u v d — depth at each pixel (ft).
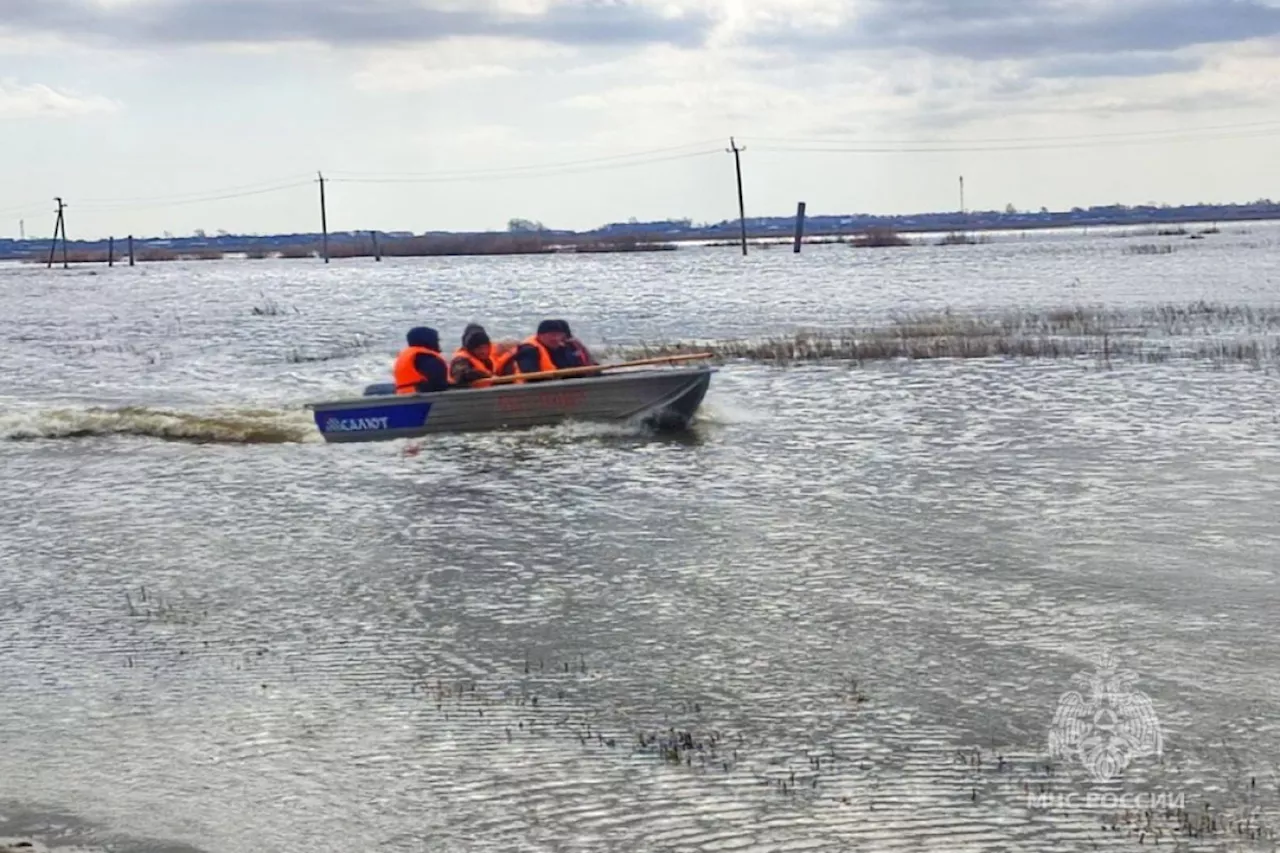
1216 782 30.63
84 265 514.68
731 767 31.94
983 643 39.73
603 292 211.41
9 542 54.75
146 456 72.79
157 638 42.16
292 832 29.43
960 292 184.14
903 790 30.55
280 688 37.63
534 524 55.21
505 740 33.76
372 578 48.16
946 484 59.72
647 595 45.27
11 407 90.94
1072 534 51.01
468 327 77.71
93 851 28.81
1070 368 93.04
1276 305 140.77
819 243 528.63
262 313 183.93
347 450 72.64
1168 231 524.11
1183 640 39.42
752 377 93.81
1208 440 67.05
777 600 44.29
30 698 37.37
